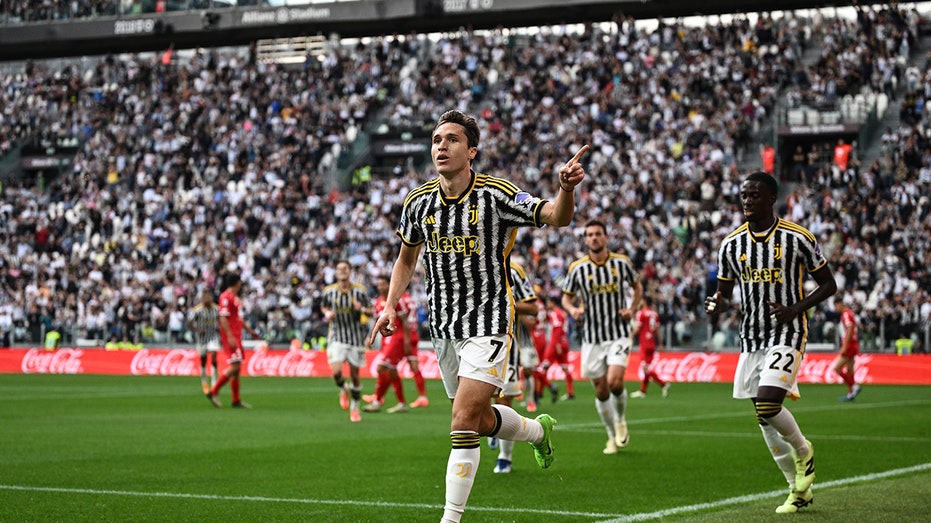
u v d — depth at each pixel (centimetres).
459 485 664
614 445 1313
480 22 4712
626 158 3828
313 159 4338
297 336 3581
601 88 4203
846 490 967
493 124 4159
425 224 697
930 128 3641
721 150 3828
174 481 1057
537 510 874
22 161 4838
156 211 4253
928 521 798
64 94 4975
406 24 4756
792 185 3797
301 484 1035
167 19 4962
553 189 3859
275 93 4641
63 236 4353
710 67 4106
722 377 3070
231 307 2130
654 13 4416
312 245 3925
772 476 1092
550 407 2202
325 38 4906
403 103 4469
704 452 1320
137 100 4803
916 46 4116
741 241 895
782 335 874
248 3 4878
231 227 4103
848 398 2330
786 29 4188
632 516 835
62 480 1065
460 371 685
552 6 4438
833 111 3800
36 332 3928
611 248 3503
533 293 1194
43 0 5159
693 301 3241
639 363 3184
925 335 2964
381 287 1972
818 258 870
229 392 2630
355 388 1819
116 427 1675
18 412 1989
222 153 4469
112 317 3897
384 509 880
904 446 1384
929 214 3331
